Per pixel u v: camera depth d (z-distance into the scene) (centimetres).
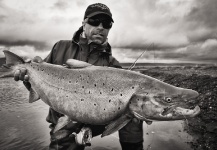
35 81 87
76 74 82
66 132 89
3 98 276
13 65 90
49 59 96
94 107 77
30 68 88
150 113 75
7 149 118
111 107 76
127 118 78
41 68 87
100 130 94
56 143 91
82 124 87
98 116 77
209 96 214
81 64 83
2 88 389
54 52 97
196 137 126
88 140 84
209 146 113
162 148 115
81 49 94
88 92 78
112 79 79
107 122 78
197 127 142
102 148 118
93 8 91
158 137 130
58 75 84
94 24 90
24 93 326
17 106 224
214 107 178
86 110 77
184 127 145
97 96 77
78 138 83
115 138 131
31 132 144
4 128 152
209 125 143
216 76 310
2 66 89
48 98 84
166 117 74
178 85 331
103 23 91
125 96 76
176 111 73
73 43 96
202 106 186
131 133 98
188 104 74
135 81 78
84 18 95
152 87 76
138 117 77
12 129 150
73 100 79
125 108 77
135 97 76
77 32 97
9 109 210
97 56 94
